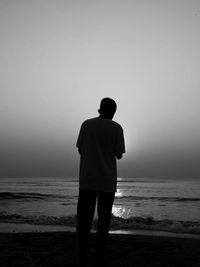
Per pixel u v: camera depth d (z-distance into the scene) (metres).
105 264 3.32
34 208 23.56
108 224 3.27
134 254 4.35
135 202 32.22
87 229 3.23
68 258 3.90
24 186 77.88
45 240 5.36
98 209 3.27
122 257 4.14
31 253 4.20
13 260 3.79
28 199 33.94
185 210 23.50
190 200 35.16
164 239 6.87
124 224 11.59
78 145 3.35
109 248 4.74
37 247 4.72
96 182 3.18
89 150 3.26
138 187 79.00
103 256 3.29
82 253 3.20
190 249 4.89
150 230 10.65
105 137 3.25
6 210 21.70
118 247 4.86
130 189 67.44
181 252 4.60
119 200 35.03
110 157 3.27
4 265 3.55
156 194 48.22
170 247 5.02
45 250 4.44
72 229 10.52
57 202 30.05
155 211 22.61
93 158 3.23
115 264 3.73
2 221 12.79
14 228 10.84
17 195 38.81
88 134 3.29
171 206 27.20
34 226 11.36
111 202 3.26
